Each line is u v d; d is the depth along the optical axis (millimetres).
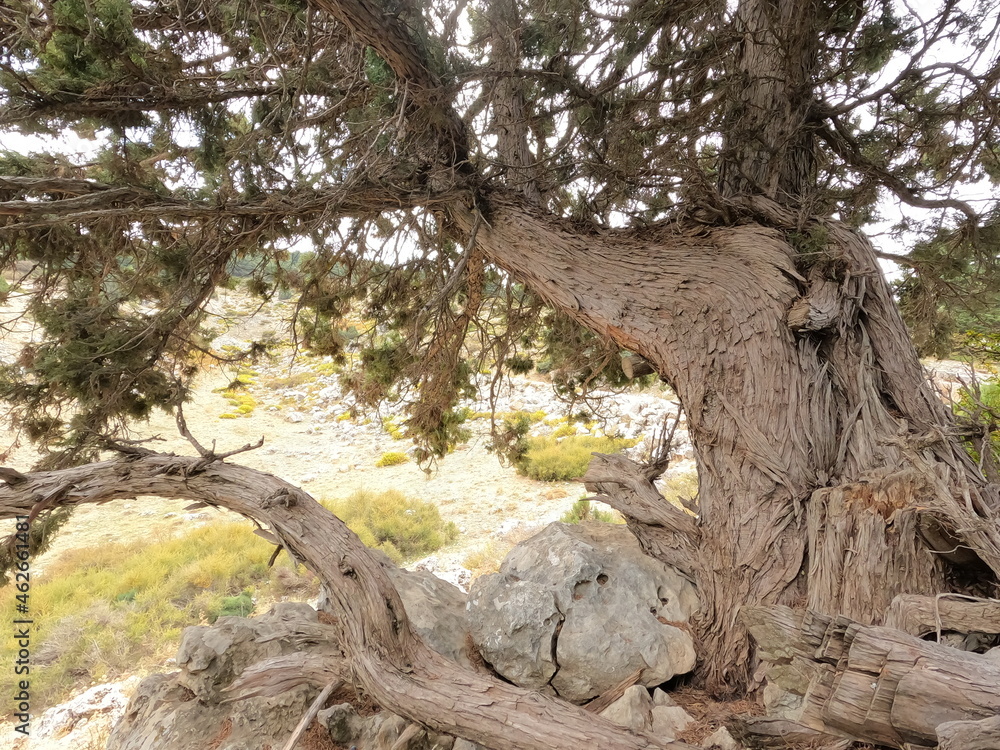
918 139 5277
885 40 4066
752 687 3510
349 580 3109
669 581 4145
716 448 3871
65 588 8992
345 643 3059
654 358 4227
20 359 4590
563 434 17172
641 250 4375
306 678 3578
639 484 4500
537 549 4441
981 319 5914
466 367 8219
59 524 4918
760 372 3777
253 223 4156
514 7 4219
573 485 13836
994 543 2529
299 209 3951
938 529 2871
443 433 8453
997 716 1727
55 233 4074
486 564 9828
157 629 7855
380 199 4398
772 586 3480
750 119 4527
